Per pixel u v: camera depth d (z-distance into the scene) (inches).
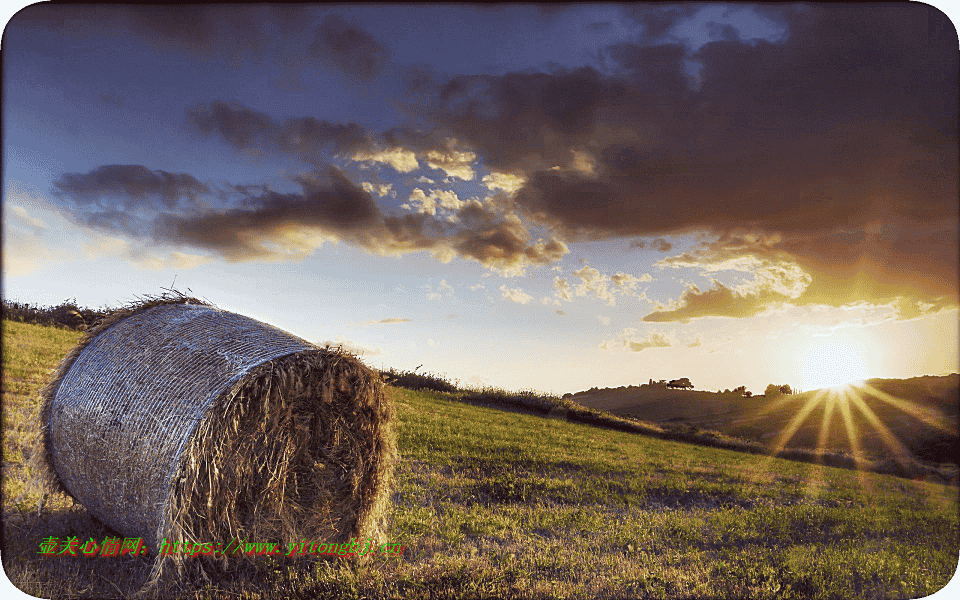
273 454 237.9
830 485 680.4
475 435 724.7
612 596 234.7
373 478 267.9
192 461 208.1
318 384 249.1
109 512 238.8
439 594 222.2
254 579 230.2
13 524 262.2
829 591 263.6
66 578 215.8
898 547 367.2
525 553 281.3
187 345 241.0
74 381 257.0
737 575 274.4
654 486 519.2
